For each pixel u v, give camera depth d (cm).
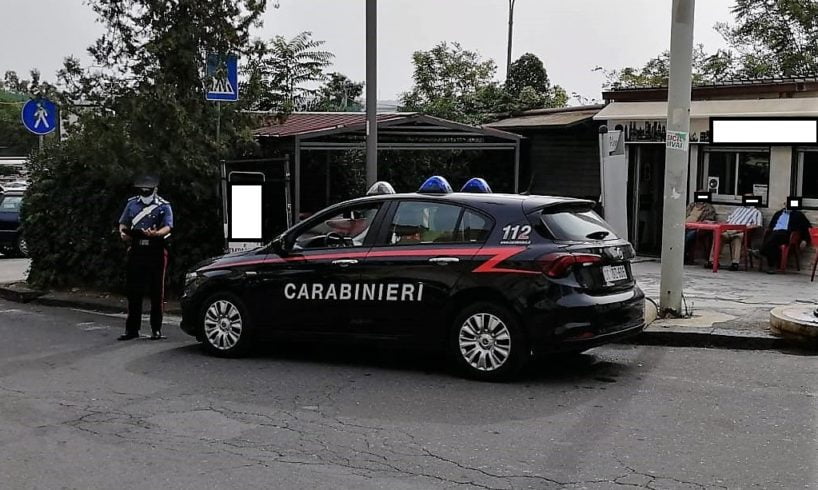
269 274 844
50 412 671
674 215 973
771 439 579
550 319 720
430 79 2848
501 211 762
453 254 761
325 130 1270
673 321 959
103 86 1216
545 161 1775
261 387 745
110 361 862
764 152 1413
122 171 1191
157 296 988
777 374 766
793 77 1410
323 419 643
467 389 726
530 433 600
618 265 775
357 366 823
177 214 1225
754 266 1420
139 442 592
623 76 2775
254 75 1268
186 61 1173
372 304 793
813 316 896
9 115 4991
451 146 1466
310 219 845
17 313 1197
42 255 1358
